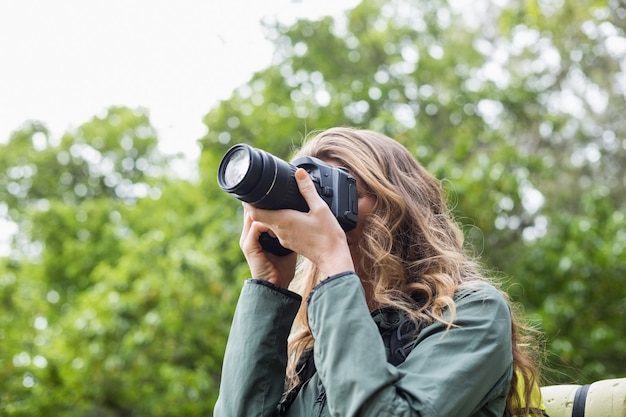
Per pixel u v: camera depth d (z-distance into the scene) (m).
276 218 1.42
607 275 6.52
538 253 6.81
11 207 14.92
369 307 1.56
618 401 1.67
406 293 1.49
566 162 8.84
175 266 6.93
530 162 6.94
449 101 8.40
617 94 8.61
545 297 6.80
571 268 6.50
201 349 7.17
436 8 9.61
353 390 1.25
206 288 6.89
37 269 10.34
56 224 10.86
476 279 1.52
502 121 8.66
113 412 7.53
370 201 1.56
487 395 1.34
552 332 6.26
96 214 11.05
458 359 1.31
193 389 6.91
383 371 1.26
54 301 10.12
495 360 1.33
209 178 8.55
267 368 1.47
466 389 1.28
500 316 1.38
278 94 8.72
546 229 7.35
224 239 7.25
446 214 1.69
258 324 1.49
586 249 6.61
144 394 7.19
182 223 7.90
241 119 8.25
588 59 8.28
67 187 15.48
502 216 6.52
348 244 1.57
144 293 6.98
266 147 7.82
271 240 1.57
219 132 8.27
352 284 1.35
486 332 1.34
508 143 7.96
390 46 9.19
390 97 8.24
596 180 8.80
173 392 6.92
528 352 1.64
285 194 1.42
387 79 8.79
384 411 1.23
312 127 7.76
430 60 8.85
